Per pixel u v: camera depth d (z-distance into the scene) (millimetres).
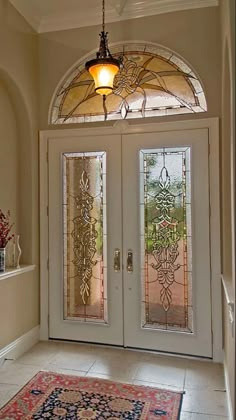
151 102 3600
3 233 3371
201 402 2619
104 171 3686
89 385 2857
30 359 3355
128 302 3588
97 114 3748
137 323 3561
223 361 3195
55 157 3834
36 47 3881
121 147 3635
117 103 3699
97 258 3701
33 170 3809
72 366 3203
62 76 3850
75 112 3822
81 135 3756
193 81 3502
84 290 3738
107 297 3658
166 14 3549
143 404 2582
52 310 3832
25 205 3807
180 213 3455
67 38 3846
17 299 3502
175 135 3480
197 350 3375
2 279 3248
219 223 3336
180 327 3436
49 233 3846
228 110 2908
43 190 3865
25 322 3623
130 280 3586
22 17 3607
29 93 3732
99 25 3748
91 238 3723
